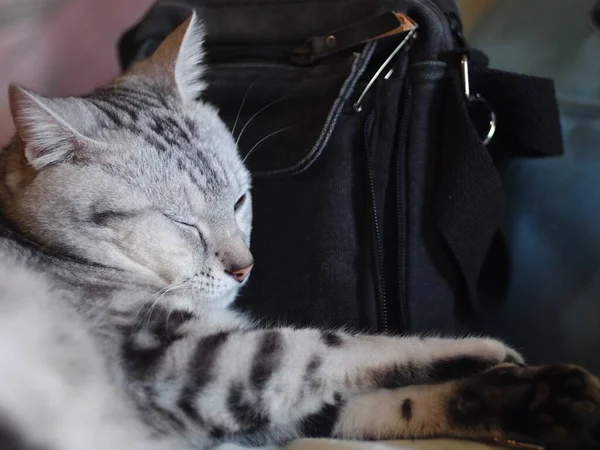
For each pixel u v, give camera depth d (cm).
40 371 41
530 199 54
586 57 54
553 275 53
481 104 50
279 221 50
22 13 65
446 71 48
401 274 48
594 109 53
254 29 53
